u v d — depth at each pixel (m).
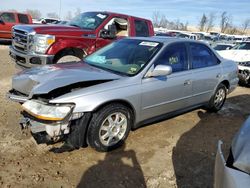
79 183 3.11
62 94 3.46
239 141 2.36
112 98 3.61
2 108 5.05
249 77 8.55
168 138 4.41
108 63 4.45
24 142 3.88
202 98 5.25
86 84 3.63
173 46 4.64
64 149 3.58
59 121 3.26
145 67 4.10
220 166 2.27
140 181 3.23
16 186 2.97
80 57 6.91
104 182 3.16
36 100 3.47
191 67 4.90
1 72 8.03
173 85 4.44
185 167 3.60
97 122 3.55
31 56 6.33
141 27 8.44
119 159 3.65
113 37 7.39
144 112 4.12
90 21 7.57
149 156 3.79
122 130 3.92
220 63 5.66
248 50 9.32
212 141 4.45
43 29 6.44
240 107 6.55
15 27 6.92
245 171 2.07
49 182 3.09
